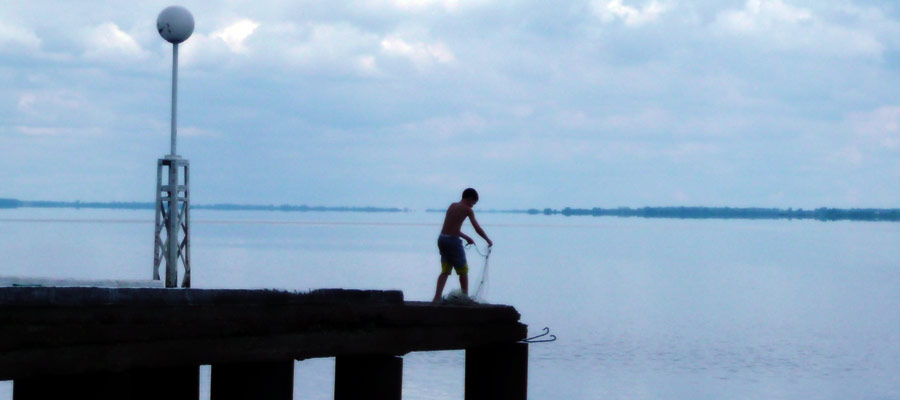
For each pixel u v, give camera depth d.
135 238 80.31
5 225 123.12
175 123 14.83
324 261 56.47
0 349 6.99
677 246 94.25
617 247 89.19
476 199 11.77
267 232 113.81
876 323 30.52
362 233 119.25
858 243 112.50
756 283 48.22
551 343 24.28
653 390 18.53
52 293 7.23
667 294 40.19
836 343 25.42
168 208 14.61
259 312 8.30
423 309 9.45
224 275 43.53
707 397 18.05
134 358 7.61
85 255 55.06
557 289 41.16
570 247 87.44
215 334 8.05
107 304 7.48
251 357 8.26
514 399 10.13
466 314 9.79
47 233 91.12
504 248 83.81
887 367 21.69
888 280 51.75
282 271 47.28
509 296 37.50
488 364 10.07
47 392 7.46
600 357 22.16
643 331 27.06
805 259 74.06
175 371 8.96
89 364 7.39
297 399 16.73
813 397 18.31
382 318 9.14
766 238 127.56
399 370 9.23
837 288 46.03
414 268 51.31
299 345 8.55
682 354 22.89
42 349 7.18
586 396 17.84
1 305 7.01
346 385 9.19
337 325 8.83
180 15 14.64
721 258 72.44
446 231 11.63
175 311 7.83
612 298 37.47
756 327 28.80
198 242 80.38
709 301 37.50
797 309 35.03
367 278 43.88
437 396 17.02
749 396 18.28
